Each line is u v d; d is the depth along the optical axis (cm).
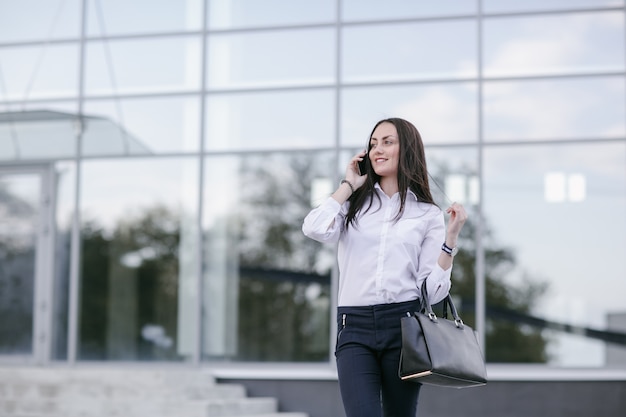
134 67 1280
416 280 400
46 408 1052
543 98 1168
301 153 1215
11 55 1319
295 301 1194
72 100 1295
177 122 1259
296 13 1238
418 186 409
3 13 1327
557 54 1175
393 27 1209
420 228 400
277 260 1205
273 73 1235
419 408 1120
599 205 1145
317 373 1152
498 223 1155
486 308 1145
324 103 1215
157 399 1036
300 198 1209
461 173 1169
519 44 1183
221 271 1225
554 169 1156
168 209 1252
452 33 1195
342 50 1218
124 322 1253
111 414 1036
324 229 398
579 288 1137
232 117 1241
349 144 1202
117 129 1274
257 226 1218
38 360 1276
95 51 1295
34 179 1297
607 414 1098
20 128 1275
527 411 1107
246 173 1229
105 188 1273
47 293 1282
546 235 1148
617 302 1130
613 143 1153
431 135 1184
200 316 1226
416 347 381
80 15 1305
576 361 1127
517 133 1168
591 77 1166
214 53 1258
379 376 393
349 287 398
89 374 1076
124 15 1293
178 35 1273
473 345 398
